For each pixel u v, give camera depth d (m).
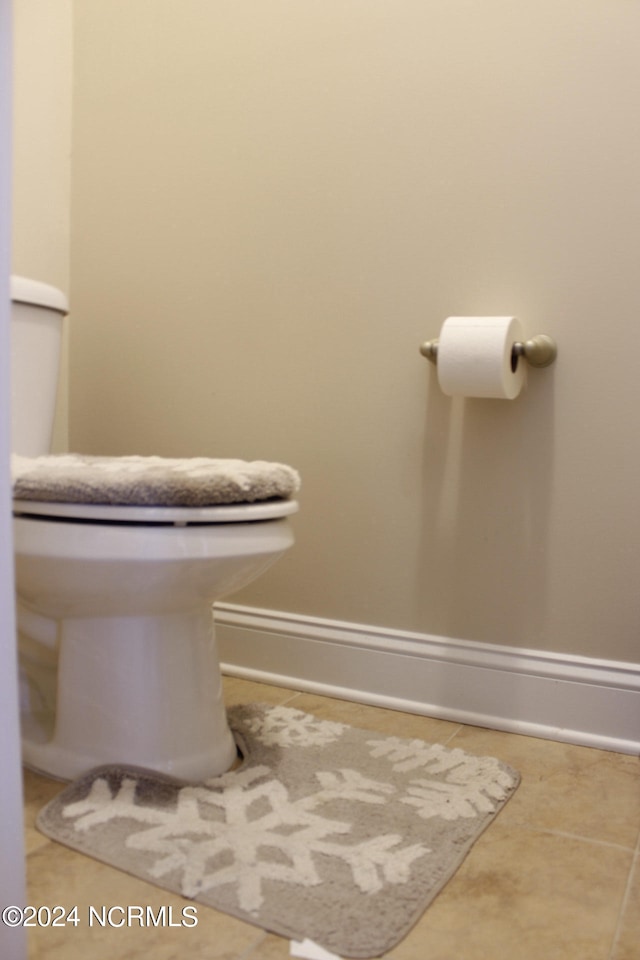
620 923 0.86
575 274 1.32
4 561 0.72
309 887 0.90
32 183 1.71
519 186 1.36
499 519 1.40
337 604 1.55
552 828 1.06
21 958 0.74
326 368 1.54
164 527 1.02
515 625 1.40
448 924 0.85
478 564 1.42
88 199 1.79
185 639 1.17
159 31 1.68
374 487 1.50
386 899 0.88
